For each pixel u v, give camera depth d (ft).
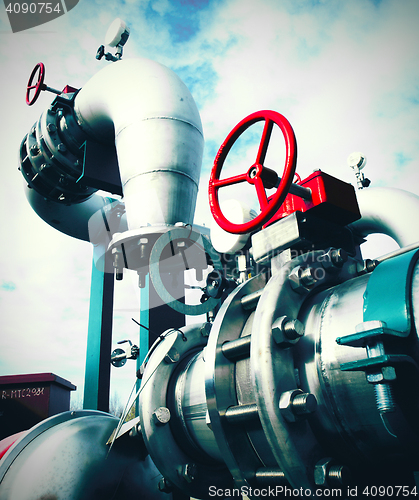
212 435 3.33
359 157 7.09
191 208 5.48
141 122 5.60
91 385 8.73
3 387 9.64
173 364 3.97
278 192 2.62
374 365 1.70
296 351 2.48
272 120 2.84
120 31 7.63
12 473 3.98
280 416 2.19
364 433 2.14
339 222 3.23
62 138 7.66
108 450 4.18
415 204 5.99
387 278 2.12
